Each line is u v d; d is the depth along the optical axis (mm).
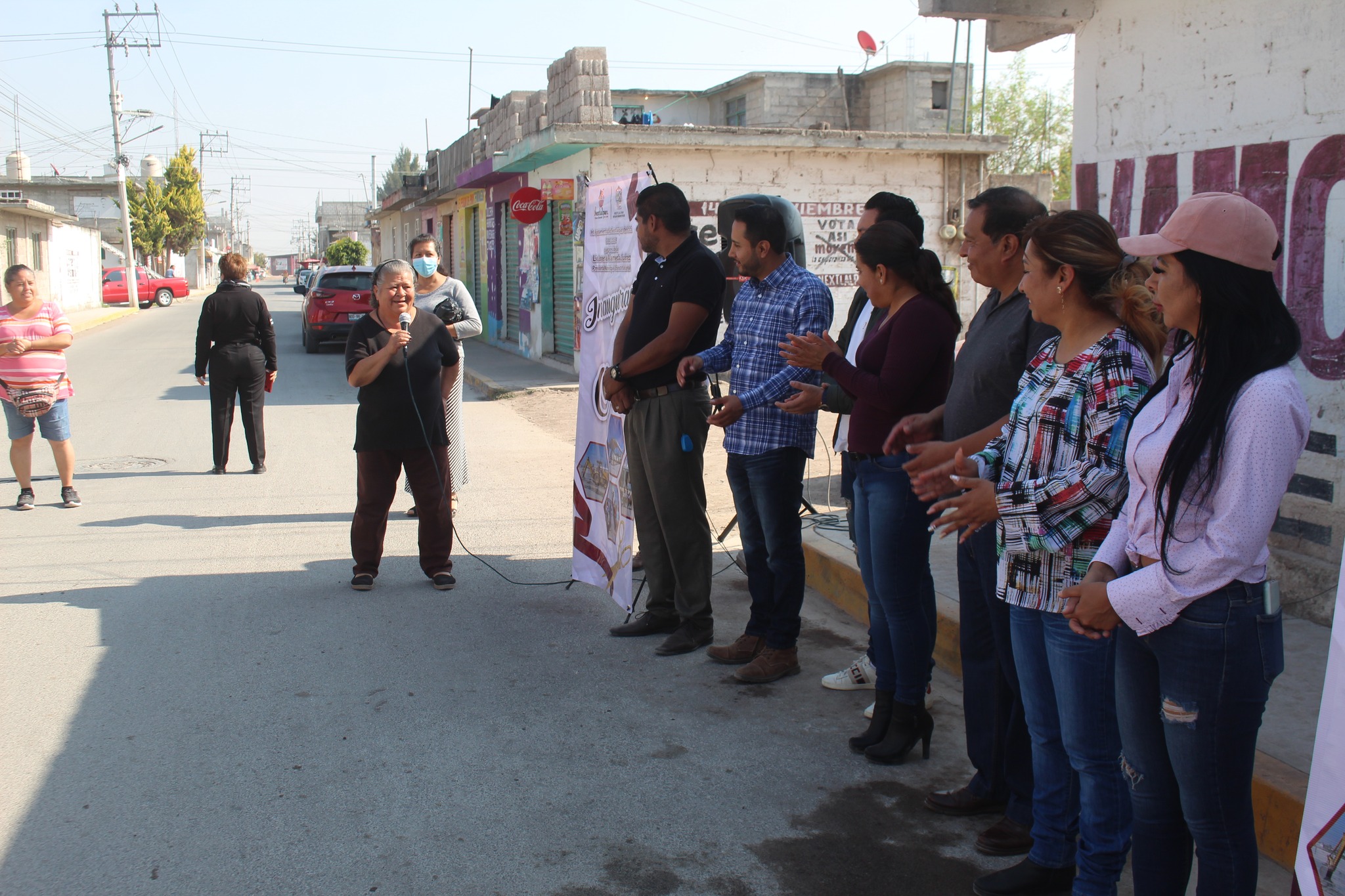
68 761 3959
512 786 3799
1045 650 2906
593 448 5832
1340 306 4676
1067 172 41688
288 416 12883
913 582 3838
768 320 4461
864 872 3268
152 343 24422
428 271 7430
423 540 6184
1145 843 2527
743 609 5871
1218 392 2170
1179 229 2209
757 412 4496
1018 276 3150
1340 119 4586
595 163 15070
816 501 7723
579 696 4617
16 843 3389
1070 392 2693
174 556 6789
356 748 4086
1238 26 5004
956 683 4879
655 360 4871
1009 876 3117
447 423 7812
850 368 3709
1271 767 3428
